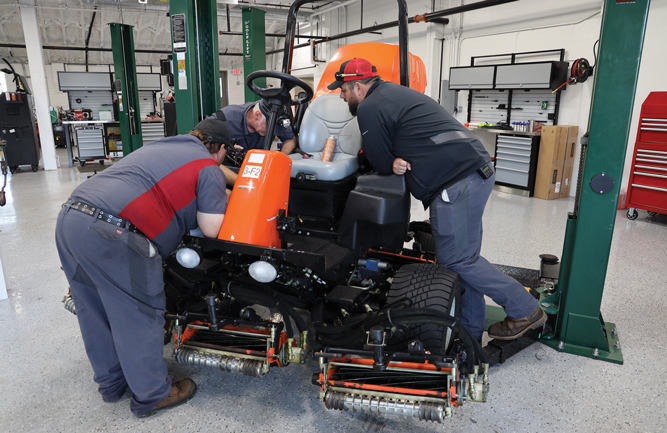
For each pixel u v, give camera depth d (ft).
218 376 6.49
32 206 17.92
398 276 5.87
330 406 5.14
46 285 9.91
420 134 5.95
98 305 5.48
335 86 6.40
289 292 6.25
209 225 5.42
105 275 5.00
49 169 28.53
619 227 14.93
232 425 5.45
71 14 38.81
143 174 5.11
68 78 30.01
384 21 32.19
